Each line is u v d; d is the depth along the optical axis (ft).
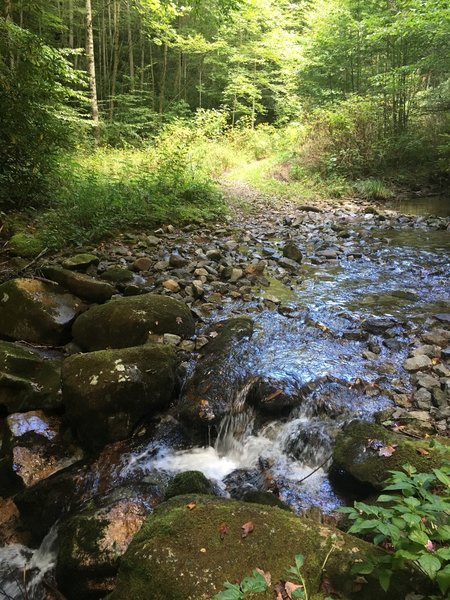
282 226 31.96
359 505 5.72
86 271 19.71
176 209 30.22
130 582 6.29
